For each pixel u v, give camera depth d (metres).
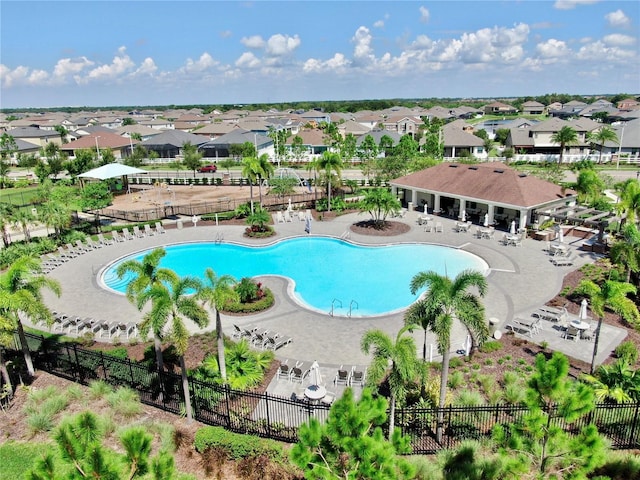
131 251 40.84
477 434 17.33
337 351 23.59
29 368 22.45
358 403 11.66
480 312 16.84
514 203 42.53
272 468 15.91
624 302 19.77
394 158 63.34
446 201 52.91
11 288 20.73
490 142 106.81
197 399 19.30
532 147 98.12
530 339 24.36
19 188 75.81
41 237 43.09
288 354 23.41
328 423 11.25
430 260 37.56
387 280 33.91
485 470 13.50
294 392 20.19
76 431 10.27
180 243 42.91
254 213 47.84
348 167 89.06
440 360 22.48
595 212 43.66
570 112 187.88
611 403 18.05
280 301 29.92
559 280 32.03
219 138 106.12
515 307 28.09
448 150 99.81
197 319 17.78
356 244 41.69
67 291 32.34
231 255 40.44
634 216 33.50
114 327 26.16
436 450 16.84
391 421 16.39
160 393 20.52
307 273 35.69
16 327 20.73
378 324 26.53
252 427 17.89
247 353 21.95
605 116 152.38
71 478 9.26
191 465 16.56
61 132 132.12
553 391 11.65
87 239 43.00
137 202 62.62
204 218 51.53
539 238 41.03
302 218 50.62
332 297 31.23
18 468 16.95
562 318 25.48
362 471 10.38
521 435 13.00
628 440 16.97
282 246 42.62
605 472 15.02
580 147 97.56
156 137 105.06
